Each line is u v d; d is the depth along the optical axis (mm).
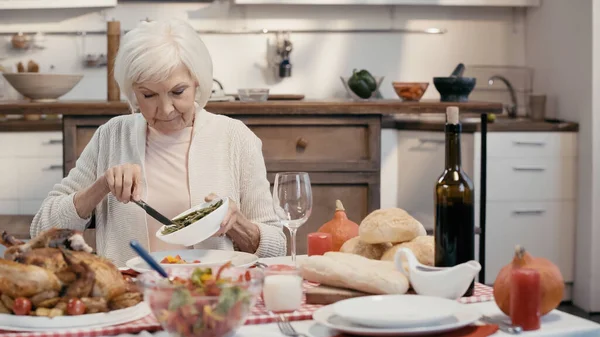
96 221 2338
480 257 3721
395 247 1712
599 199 4527
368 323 1322
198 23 5027
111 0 4863
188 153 2318
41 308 1410
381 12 5164
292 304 1481
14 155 4629
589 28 4539
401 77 5215
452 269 1523
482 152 3717
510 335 1359
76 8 4965
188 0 5008
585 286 4594
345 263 1599
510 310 1412
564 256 4660
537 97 4891
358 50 5168
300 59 5133
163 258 1844
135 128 2348
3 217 3494
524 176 4566
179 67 2115
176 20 2158
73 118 3512
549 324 1429
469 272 1516
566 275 4676
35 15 4957
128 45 2096
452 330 1361
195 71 2139
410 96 4020
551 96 4961
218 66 5074
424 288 1541
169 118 2170
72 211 2178
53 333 1357
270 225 2320
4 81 4906
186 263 1773
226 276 1376
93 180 2381
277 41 5066
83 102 3586
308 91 5152
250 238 2170
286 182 1736
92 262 1447
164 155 2324
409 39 5207
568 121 4754
